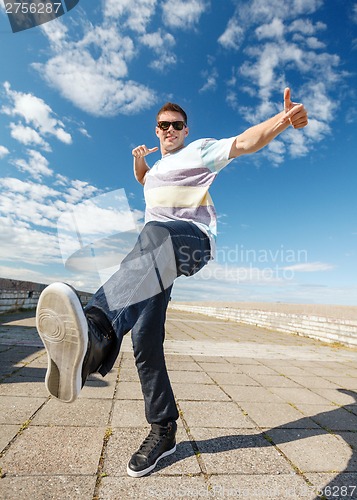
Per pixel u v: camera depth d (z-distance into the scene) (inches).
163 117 70.9
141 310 47.3
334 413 102.7
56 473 57.7
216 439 77.0
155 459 60.5
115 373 136.2
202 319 586.9
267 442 77.2
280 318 404.8
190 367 161.2
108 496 51.8
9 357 151.9
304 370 172.2
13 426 77.4
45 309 41.3
